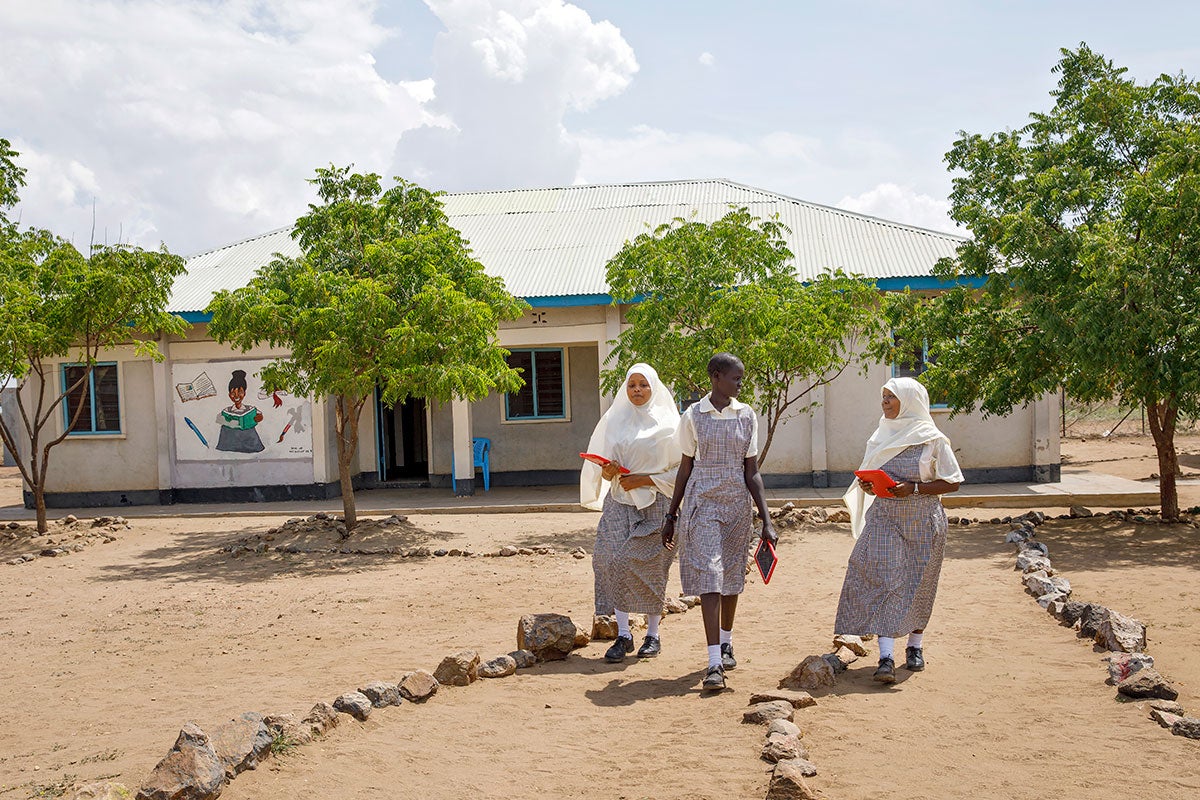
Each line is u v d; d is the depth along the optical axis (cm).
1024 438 1788
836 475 1819
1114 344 1123
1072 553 1073
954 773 429
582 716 530
